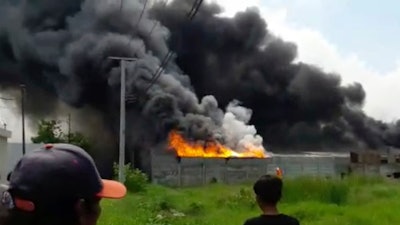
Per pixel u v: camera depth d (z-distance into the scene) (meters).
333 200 24.77
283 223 5.63
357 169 57.69
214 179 54.06
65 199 2.17
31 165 2.17
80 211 2.21
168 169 53.91
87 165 2.26
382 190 26.97
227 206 25.36
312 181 26.23
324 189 25.19
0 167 42.84
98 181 2.29
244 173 55.47
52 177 2.16
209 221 21.12
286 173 57.91
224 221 20.97
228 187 38.00
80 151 2.29
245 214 22.12
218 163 54.72
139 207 25.42
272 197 5.69
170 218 22.02
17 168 2.21
